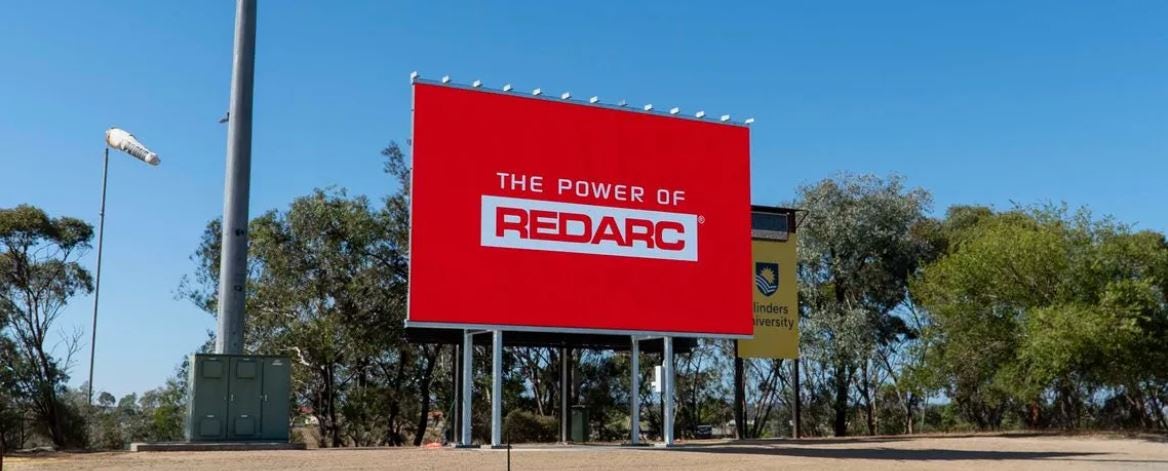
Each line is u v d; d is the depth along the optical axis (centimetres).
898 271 5162
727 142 2717
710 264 2638
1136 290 3638
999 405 4841
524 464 1909
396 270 4553
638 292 2542
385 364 4744
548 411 5041
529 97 2495
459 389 2725
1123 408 4569
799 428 3900
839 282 5175
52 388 4128
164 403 5425
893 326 5219
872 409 5428
